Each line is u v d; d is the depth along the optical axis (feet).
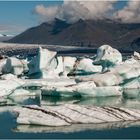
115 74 164.55
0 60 235.61
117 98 144.77
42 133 84.89
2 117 102.01
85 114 96.32
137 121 95.66
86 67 203.21
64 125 91.71
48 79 169.07
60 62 198.90
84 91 144.66
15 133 84.94
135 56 253.85
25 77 192.95
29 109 99.14
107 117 95.91
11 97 146.00
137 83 169.89
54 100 139.13
